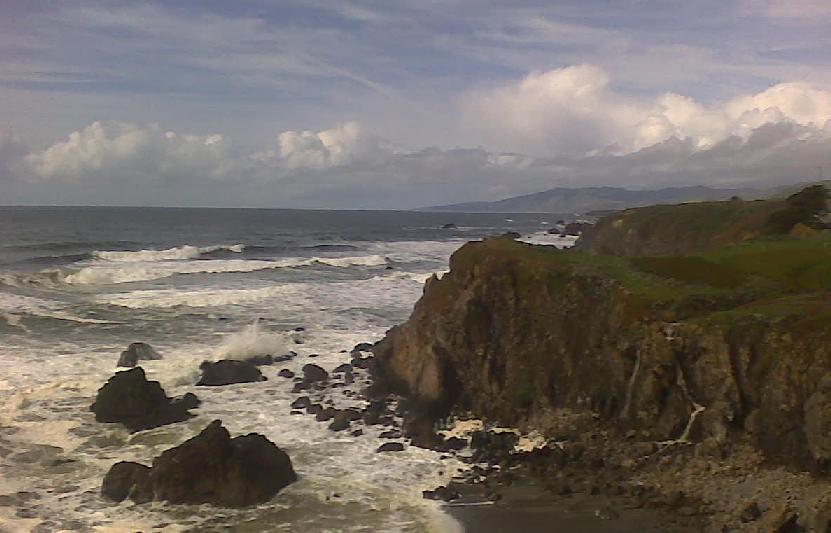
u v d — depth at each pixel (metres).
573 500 24.62
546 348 33.41
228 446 25.11
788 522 20.67
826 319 25.41
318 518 23.03
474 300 35.16
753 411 25.55
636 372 29.42
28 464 26.42
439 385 34.34
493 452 29.06
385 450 29.23
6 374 35.94
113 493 23.95
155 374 36.97
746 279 33.78
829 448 22.30
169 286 65.94
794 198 58.59
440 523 22.80
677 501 23.81
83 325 47.91
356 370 39.78
